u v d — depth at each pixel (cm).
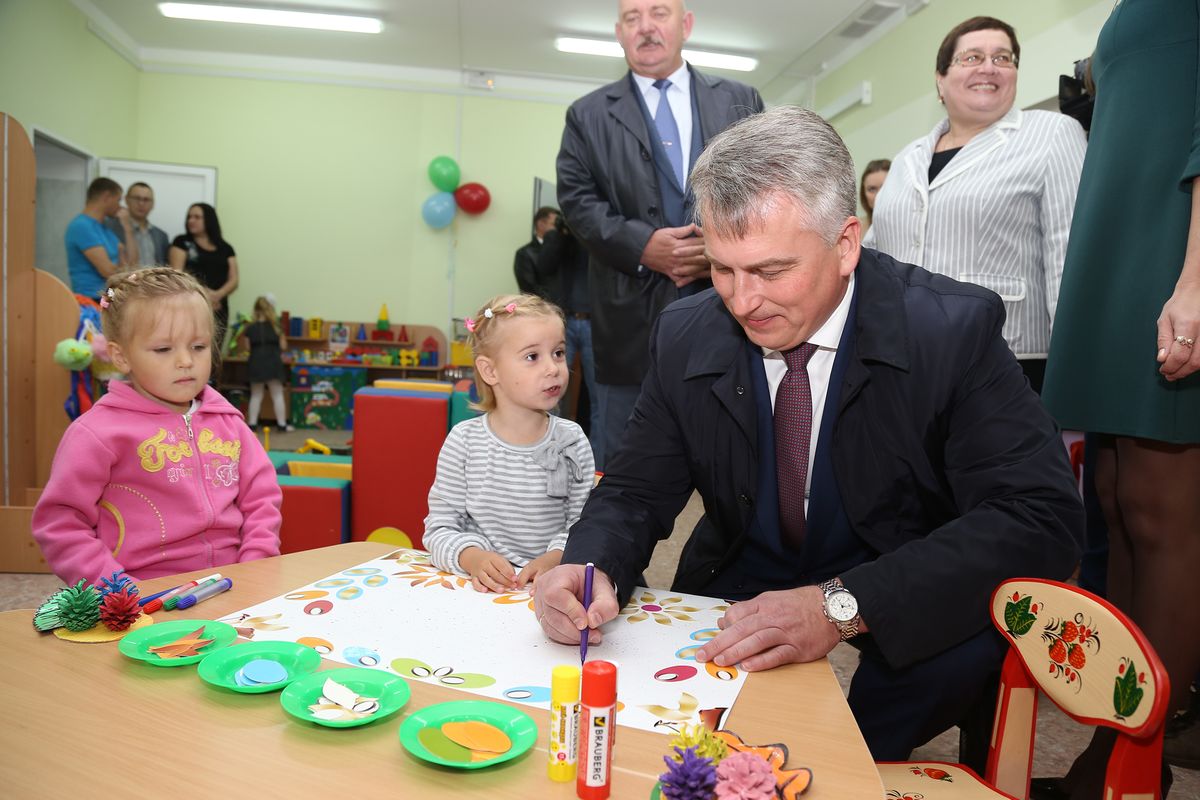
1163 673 75
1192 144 131
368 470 268
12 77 545
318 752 72
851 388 119
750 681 90
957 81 219
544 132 794
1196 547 141
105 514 155
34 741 71
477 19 651
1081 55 400
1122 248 144
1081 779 138
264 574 121
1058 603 90
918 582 101
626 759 73
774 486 131
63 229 651
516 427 174
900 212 230
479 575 121
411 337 794
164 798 64
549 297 533
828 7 584
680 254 213
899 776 106
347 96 774
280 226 775
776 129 100
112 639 94
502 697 83
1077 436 289
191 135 759
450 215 770
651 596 120
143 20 675
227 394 725
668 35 235
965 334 118
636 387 239
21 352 307
